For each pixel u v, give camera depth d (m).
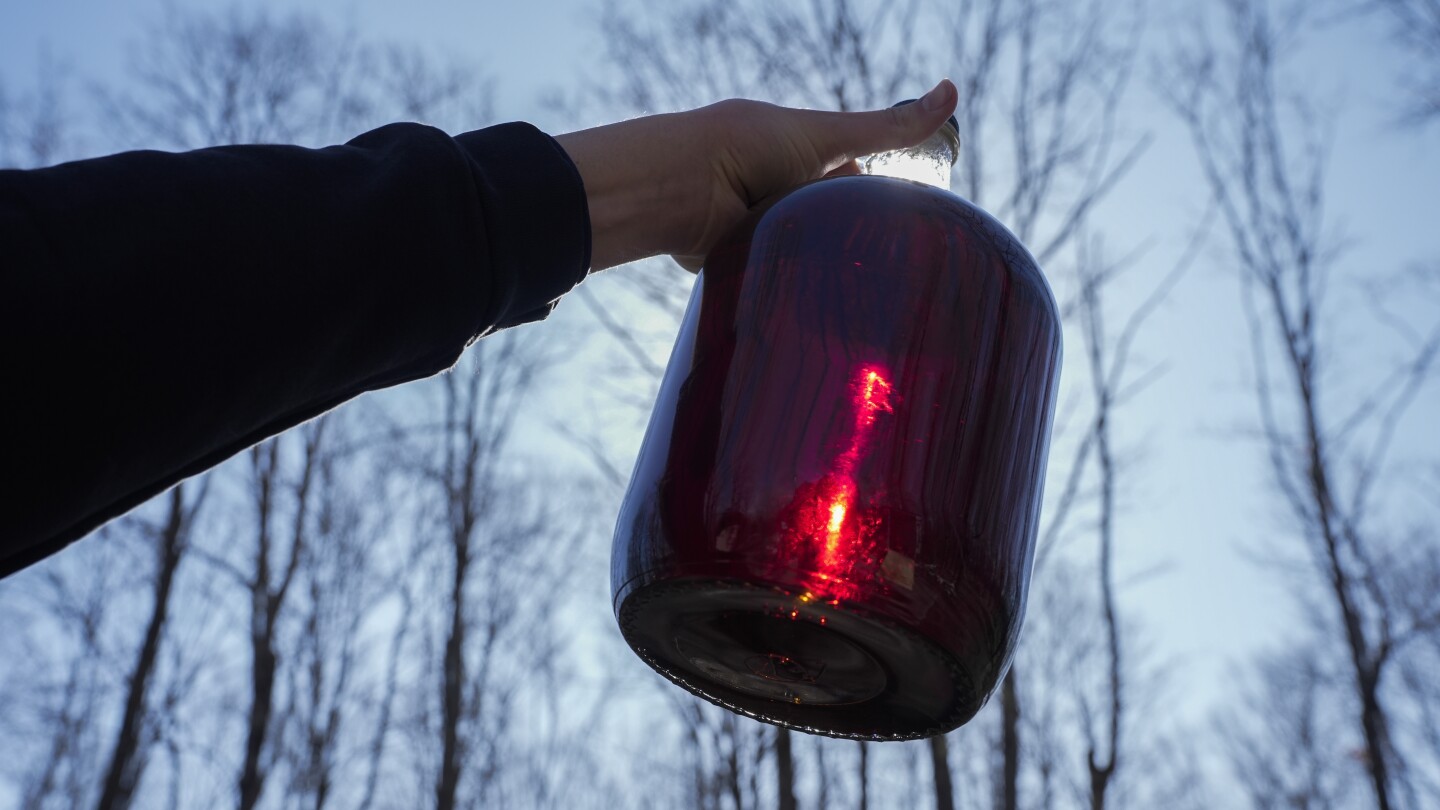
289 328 0.46
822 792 6.44
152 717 6.90
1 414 0.41
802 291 0.60
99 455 0.43
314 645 7.07
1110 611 5.53
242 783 6.43
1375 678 6.24
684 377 0.62
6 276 0.41
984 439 0.60
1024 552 0.62
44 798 7.80
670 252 0.68
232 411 0.46
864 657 0.59
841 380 0.58
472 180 0.52
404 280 0.49
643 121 0.65
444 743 6.36
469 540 6.71
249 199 0.46
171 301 0.44
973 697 0.60
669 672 0.65
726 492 0.56
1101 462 5.62
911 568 0.56
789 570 0.55
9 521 0.42
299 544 7.09
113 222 0.44
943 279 0.62
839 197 0.63
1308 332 6.57
